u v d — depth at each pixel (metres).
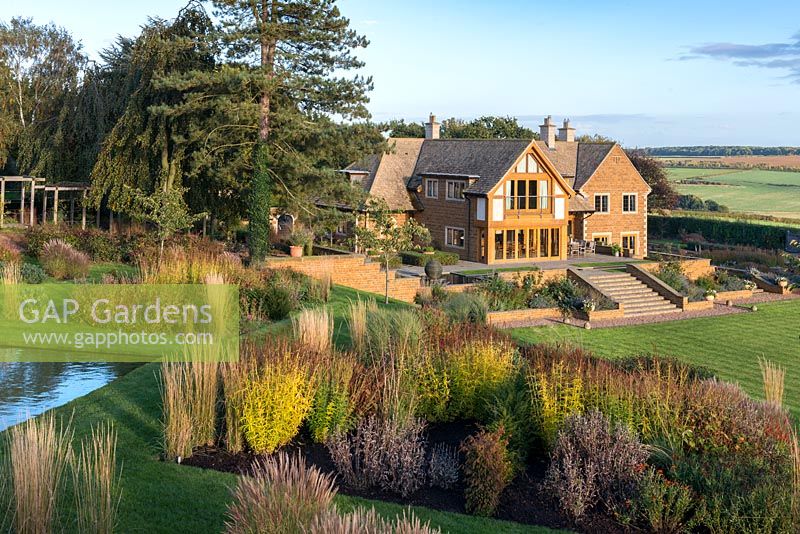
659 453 10.95
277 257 30.53
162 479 10.13
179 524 8.95
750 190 113.50
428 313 18.48
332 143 31.39
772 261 47.47
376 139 31.67
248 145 32.16
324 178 30.92
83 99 37.72
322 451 11.52
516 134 72.81
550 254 43.50
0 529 7.66
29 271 23.25
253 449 11.20
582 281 35.50
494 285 32.16
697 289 36.38
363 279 30.78
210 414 11.36
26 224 38.41
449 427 12.91
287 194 32.03
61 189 37.00
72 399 13.63
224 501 9.60
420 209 46.06
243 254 31.86
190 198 33.84
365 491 10.44
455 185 43.69
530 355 14.66
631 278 36.88
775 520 9.44
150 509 9.25
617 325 30.22
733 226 57.34
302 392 11.78
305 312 15.77
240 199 34.62
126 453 10.91
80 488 9.27
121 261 28.34
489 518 9.90
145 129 32.31
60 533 8.11
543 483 10.80
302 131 30.80
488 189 40.72
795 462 10.14
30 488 7.61
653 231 64.19
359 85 31.20
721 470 10.20
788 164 156.25
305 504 7.56
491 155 42.88
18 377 15.09
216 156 31.52
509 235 42.50
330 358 13.10
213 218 35.41
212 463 10.80
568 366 12.92
